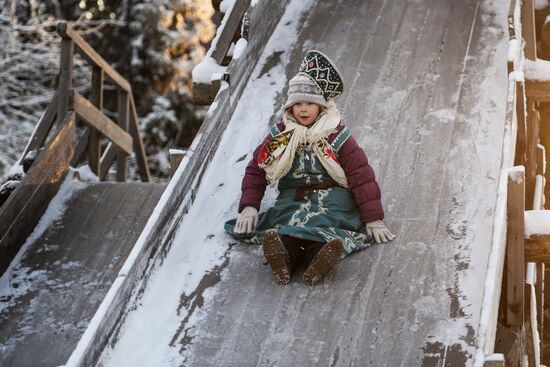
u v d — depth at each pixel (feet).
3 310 43.45
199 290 33.22
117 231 48.03
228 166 38.99
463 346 29.53
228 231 35.42
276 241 32.53
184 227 36.19
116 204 50.14
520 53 43.19
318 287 32.58
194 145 37.40
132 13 119.96
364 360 29.63
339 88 35.32
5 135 97.30
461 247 33.27
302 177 35.14
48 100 99.40
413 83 41.73
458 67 42.22
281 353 30.25
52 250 47.03
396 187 36.50
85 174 56.90
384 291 32.01
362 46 44.60
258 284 33.17
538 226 37.04
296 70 43.70
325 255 32.22
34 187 48.62
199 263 34.42
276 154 34.76
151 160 122.01
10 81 101.09
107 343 30.78
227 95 40.65
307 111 34.99
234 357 30.40
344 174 34.78
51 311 43.19
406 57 43.42
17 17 102.73
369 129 39.45
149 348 31.12
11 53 100.01
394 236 34.19
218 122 39.65
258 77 43.55
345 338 30.45
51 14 116.06
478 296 31.19
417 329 30.37
